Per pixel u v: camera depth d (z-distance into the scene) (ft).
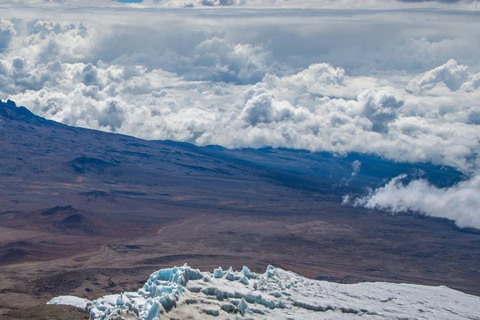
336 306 244.63
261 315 218.18
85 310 245.04
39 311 251.39
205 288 224.12
